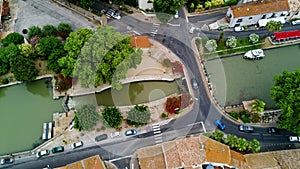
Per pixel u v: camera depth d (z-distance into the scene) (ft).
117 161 299.58
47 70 339.57
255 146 293.84
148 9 371.76
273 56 367.25
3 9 366.43
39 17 370.73
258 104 315.78
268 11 359.66
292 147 313.32
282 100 295.69
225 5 379.14
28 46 327.47
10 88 337.11
